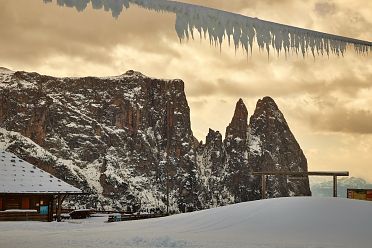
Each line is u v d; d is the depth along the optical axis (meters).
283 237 18.33
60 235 20.47
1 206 47.06
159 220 26.02
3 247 15.56
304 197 26.22
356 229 20.00
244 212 24.14
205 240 17.27
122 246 15.84
